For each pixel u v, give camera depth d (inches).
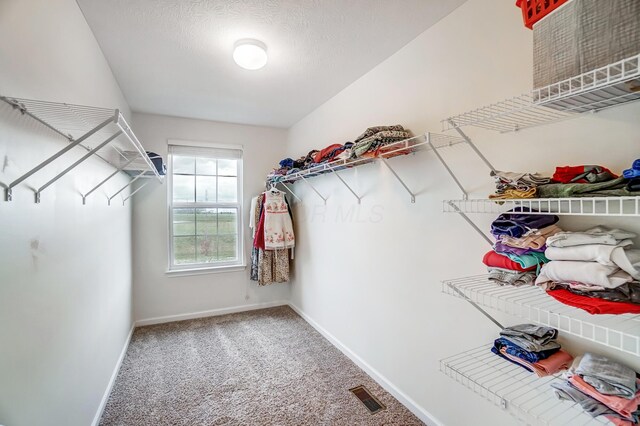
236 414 73.2
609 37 30.8
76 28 59.6
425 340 70.3
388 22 66.8
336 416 72.5
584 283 34.4
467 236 60.1
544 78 36.9
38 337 42.8
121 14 63.5
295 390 82.9
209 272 140.8
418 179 72.0
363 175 92.8
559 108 39.8
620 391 34.0
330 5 61.2
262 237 134.3
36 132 42.5
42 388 43.7
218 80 96.7
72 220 56.6
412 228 73.9
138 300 128.9
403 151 70.9
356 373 91.4
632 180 31.7
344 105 103.8
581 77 31.7
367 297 91.3
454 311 62.8
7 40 35.4
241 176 149.3
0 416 33.5
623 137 38.9
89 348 65.3
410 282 74.7
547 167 47.0
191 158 141.6
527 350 43.9
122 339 101.2
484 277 54.9
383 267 84.3
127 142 68.6
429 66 69.0
